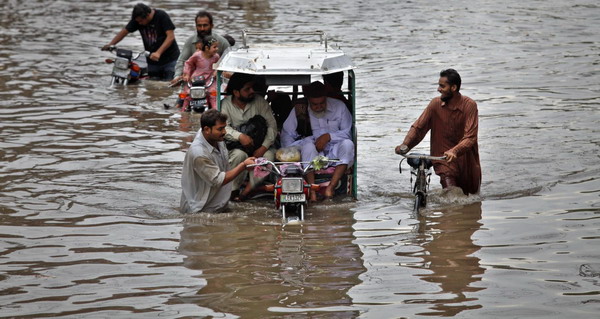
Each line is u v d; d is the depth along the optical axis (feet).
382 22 284.82
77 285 75.61
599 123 142.41
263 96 112.57
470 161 104.58
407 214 98.27
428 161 102.94
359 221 95.76
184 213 99.55
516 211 97.96
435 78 188.24
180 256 83.71
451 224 93.71
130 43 246.68
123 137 137.49
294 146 107.14
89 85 185.26
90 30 274.57
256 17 297.53
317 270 79.36
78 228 92.79
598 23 272.31
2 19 303.68
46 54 224.74
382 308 69.92
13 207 100.12
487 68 198.70
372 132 141.08
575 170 114.83
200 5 339.57
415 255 83.35
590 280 75.82
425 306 70.28
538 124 142.92
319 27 272.51
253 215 99.09
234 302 71.51
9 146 129.29
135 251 85.25
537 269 78.74
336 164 104.88
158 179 113.29
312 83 107.04
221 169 100.99
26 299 72.33
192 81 160.35
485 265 80.07
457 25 274.77
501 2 339.16
